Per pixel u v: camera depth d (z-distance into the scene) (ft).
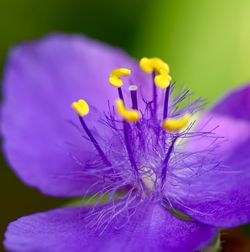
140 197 0.40
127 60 0.46
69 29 0.53
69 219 0.39
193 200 0.40
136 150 0.40
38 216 0.38
